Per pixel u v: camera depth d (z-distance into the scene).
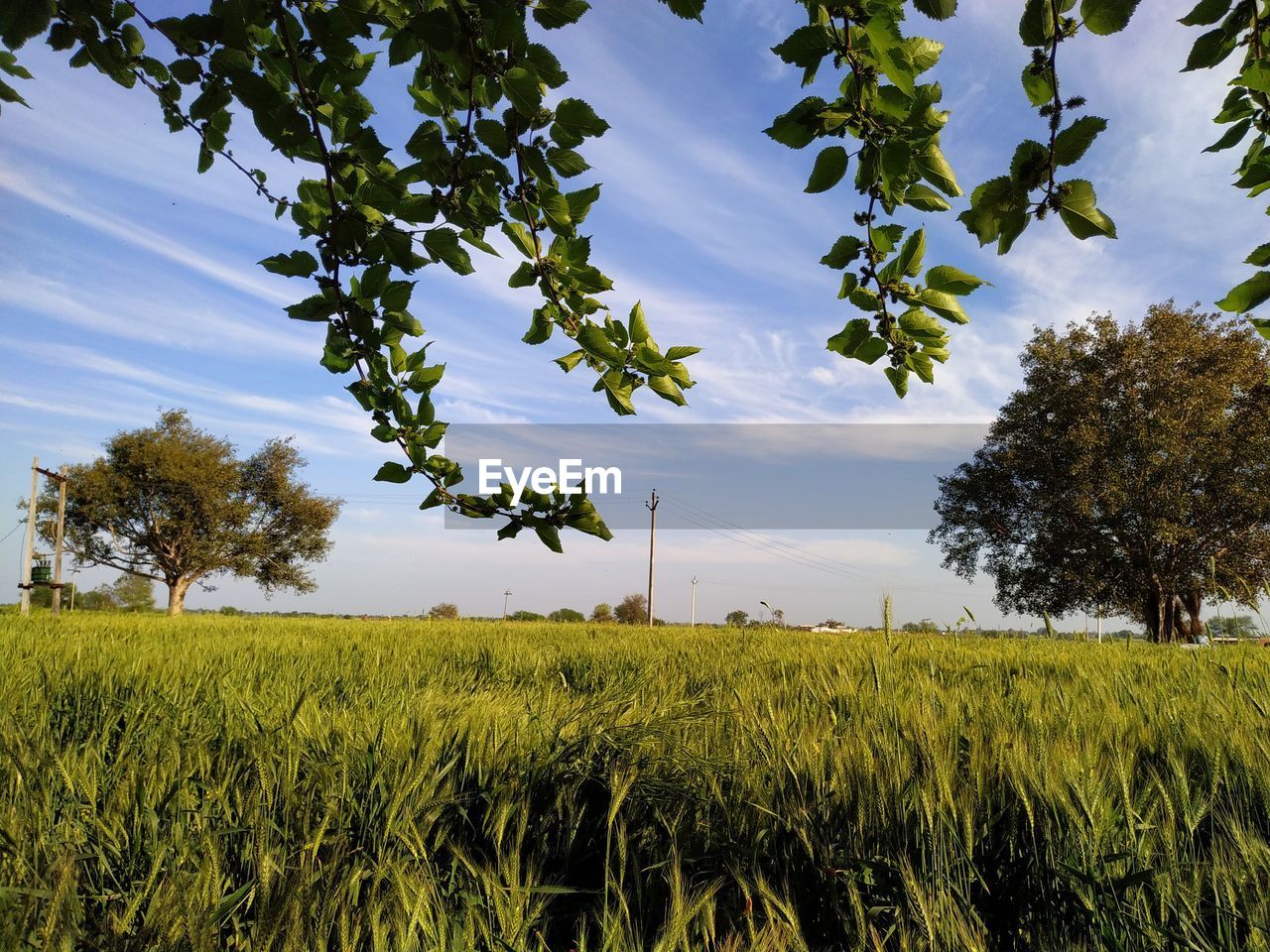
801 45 1.32
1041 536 28.89
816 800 2.18
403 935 1.50
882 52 1.25
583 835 2.29
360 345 2.01
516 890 1.70
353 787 2.21
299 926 1.48
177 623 15.41
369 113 1.75
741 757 2.55
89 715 3.28
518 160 1.68
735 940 1.65
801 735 2.57
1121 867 1.81
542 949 1.68
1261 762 2.28
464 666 5.79
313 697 3.32
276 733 2.52
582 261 1.91
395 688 4.14
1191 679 3.95
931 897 1.68
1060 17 1.29
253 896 1.67
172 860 1.79
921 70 1.34
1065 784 2.07
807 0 1.29
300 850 1.83
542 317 2.06
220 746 2.65
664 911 1.84
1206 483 25.14
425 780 2.26
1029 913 1.81
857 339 1.62
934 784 2.10
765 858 2.00
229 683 3.84
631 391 1.98
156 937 1.46
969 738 2.54
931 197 1.48
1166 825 1.94
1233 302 1.71
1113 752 2.40
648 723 2.75
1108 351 27.34
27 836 1.82
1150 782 2.13
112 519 39.62
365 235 1.82
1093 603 27.33
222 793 2.12
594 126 1.60
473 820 2.25
